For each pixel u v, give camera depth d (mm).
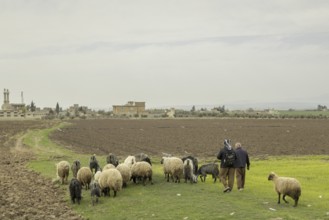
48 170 36156
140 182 28016
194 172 29562
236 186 26484
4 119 172125
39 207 22281
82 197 24562
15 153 51594
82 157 47656
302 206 20609
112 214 20359
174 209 20203
